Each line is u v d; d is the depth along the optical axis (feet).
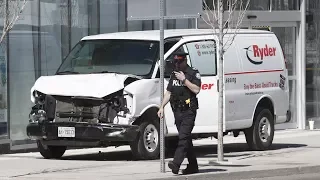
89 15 181.47
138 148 143.43
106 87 139.95
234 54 162.30
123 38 154.51
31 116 146.92
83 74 147.54
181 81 119.44
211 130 155.02
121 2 188.03
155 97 145.18
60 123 142.00
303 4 224.53
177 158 121.39
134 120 141.18
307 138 201.77
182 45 152.35
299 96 225.76
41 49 171.53
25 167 135.54
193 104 120.57
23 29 167.32
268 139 171.63
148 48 150.71
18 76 167.02
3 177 120.47
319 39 227.61
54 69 174.40
